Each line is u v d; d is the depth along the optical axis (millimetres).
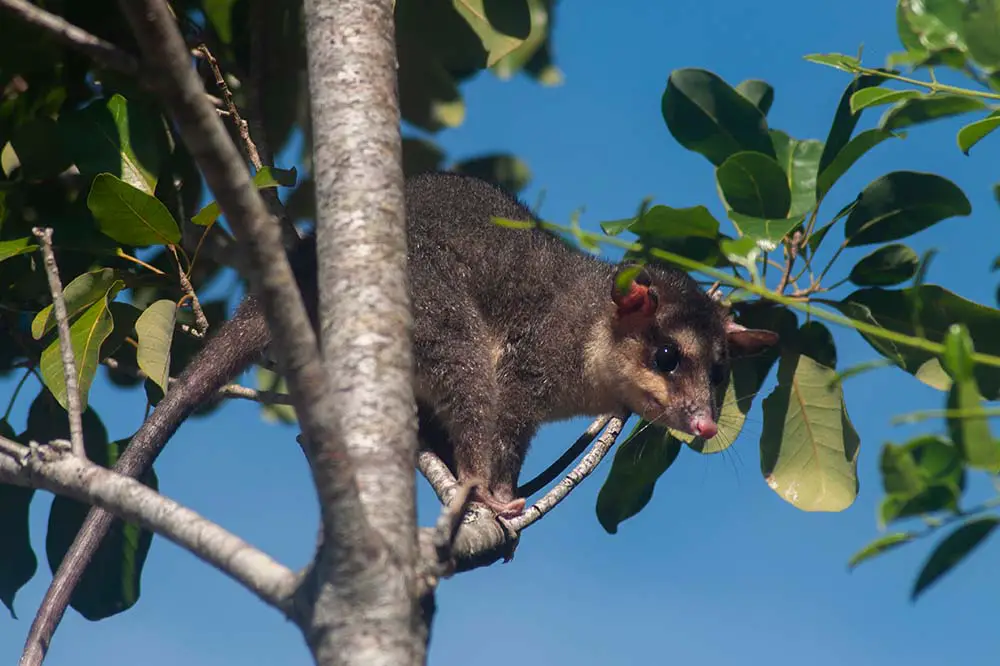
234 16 10664
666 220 8602
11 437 10133
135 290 10469
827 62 8680
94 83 10500
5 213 9766
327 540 4902
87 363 8609
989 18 7824
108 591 10203
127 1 4211
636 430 10445
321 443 4727
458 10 10641
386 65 6535
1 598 10086
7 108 10320
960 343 4988
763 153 10008
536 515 8781
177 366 11383
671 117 10211
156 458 10133
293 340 4590
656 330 12047
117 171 9516
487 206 12289
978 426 4945
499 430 11883
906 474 5688
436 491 9125
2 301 10039
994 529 5531
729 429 10742
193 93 4352
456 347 11422
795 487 9617
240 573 5203
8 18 9750
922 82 7949
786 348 10016
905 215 9570
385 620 4887
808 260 9891
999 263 7344
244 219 4469
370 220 6020
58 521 10227
